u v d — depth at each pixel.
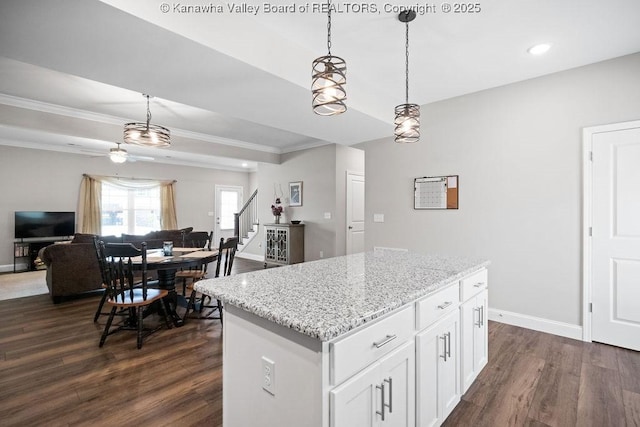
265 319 1.18
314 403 1.00
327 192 6.09
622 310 2.63
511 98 3.18
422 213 3.83
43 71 3.01
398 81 3.17
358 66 2.87
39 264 6.14
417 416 1.43
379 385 1.19
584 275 2.79
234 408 1.33
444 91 3.42
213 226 9.42
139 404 1.86
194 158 8.01
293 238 6.25
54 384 2.07
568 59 2.70
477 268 2.03
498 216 3.25
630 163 2.58
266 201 7.43
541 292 3.01
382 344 1.20
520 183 3.12
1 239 6.09
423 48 2.56
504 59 2.71
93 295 4.28
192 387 2.05
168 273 3.44
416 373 1.42
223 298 1.31
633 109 2.57
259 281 1.58
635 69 2.57
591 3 1.99
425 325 1.49
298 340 1.05
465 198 3.47
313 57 2.63
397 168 4.07
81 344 2.70
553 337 2.87
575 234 2.83
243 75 2.33
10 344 2.70
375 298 1.27
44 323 3.20
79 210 6.96
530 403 1.89
